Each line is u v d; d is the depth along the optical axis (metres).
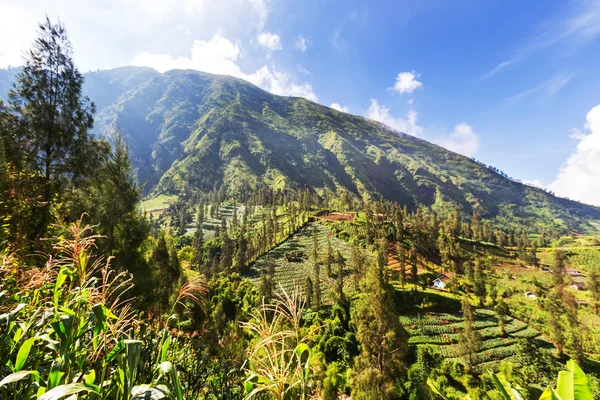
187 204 164.12
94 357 2.24
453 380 32.41
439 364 34.19
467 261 85.88
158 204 176.75
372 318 23.70
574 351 41.00
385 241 72.12
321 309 43.03
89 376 1.71
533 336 47.03
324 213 108.94
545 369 37.22
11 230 6.38
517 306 59.66
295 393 1.98
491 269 86.81
